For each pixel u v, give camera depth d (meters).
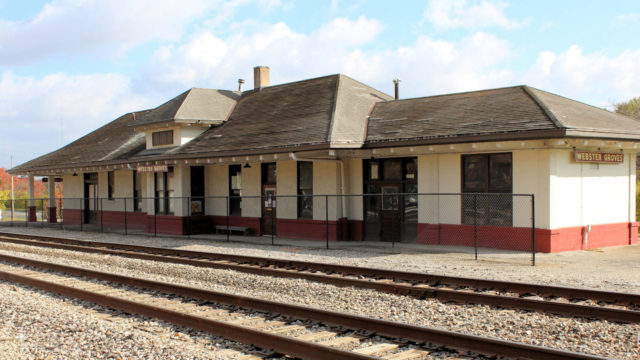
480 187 16.94
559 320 7.77
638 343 6.71
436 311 8.56
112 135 32.12
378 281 11.37
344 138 17.92
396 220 19.05
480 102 18.34
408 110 20.09
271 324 7.98
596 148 16.67
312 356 6.28
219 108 25.30
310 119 20.38
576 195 16.27
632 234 18.05
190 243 20.23
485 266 13.30
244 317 8.54
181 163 22.81
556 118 14.90
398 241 18.98
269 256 15.82
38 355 6.60
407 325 7.09
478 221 17.00
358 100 22.11
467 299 9.13
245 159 20.28
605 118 17.88
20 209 57.56
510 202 16.31
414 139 16.81
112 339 7.10
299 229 21.11
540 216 15.65
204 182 25.03
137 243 20.62
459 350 6.59
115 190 30.03
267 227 22.50
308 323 8.01
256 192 22.83
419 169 18.20
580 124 15.33
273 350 6.68
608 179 17.42
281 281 11.13
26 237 24.48
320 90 23.16
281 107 23.20
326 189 20.33
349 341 7.03
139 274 13.31
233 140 21.55
